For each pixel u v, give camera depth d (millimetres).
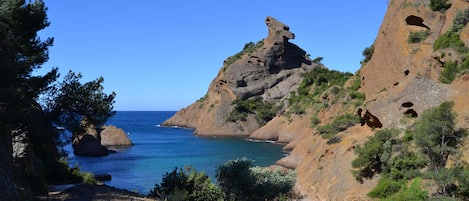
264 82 151500
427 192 23109
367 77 65062
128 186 42125
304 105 103938
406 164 28250
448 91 34312
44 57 23812
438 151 25297
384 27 63719
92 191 21812
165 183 24734
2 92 16656
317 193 34000
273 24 160375
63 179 34344
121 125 195750
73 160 64312
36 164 31625
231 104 144500
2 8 20234
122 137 92250
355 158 33969
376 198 27578
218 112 141375
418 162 27828
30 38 23422
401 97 37969
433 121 26469
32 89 21141
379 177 30359
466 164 24188
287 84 150750
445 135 25797
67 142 22016
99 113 22031
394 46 58875
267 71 154000
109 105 22734
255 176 26953
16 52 20812
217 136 130625
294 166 52281
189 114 177000
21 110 18078
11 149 20328
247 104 140125
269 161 66375
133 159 66938
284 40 156625
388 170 29734
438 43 50750
